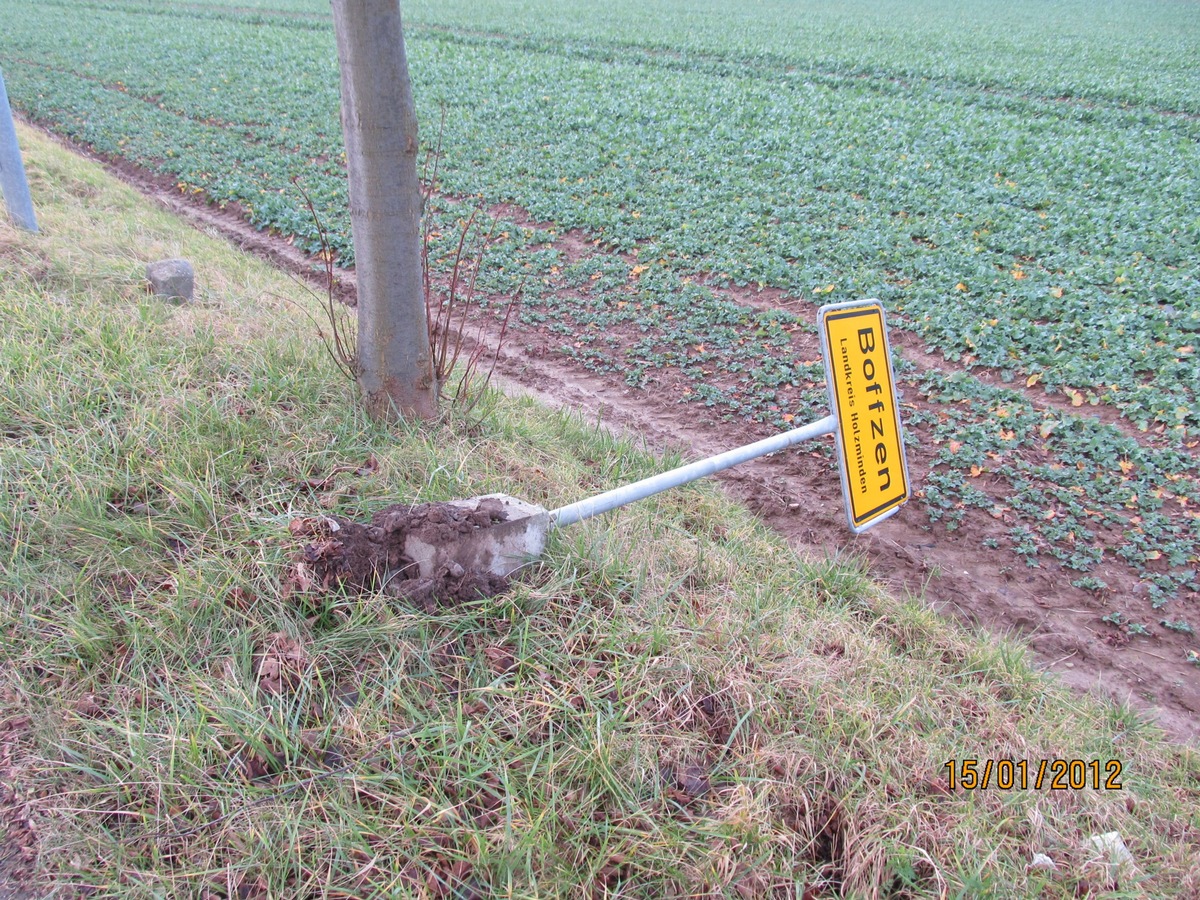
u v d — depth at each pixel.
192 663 3.06
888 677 3.71
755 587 4.14
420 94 19.33
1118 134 16.23
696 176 13.18
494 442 4.78
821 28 30.81
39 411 4.10
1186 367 7.00
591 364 7.77
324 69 22.52
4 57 23.56
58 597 3.23
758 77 21.89
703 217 11.27
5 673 2.98
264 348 5.03
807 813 2.92
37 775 2.70
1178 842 3.23
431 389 4.66
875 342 4.54
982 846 2.93
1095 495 5.71
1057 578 5.11
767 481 6.05
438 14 32.38
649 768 2.93
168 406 4.25
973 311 8.32
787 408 6.94
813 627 3.89
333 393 4.72
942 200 11.73
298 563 3.27
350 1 3.69
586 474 5.01
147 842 2.55
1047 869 2.94
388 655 3.16
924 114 17.38
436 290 9.34
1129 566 5.18
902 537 5.50
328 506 3.83
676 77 21.44
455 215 11.72
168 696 2.91
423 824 2.64
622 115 17.22
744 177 13.02
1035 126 16.75
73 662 3.03
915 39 28.39
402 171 4.07
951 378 7.07
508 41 26.91
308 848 2.56
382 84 3.86
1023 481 5.85
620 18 32.34
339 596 3.29
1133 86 20.23
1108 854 3.02
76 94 19.16
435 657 3.21
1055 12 38.47
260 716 2.85
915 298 8.59
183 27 29.02
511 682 3.18
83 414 4.13
